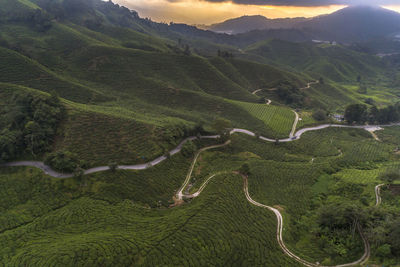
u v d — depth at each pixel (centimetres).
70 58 19288
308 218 7738
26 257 5434
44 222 6969
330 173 10906
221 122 12675
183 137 12488
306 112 19000
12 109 9938
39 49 18988
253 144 13338
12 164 8744
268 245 6328
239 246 6022
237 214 7200
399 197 8238
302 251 6303
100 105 14975
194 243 5859
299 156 12950
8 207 7450
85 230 6612
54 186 8106
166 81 19525
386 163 12400
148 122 11875
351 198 8719
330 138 15162
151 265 5288
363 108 17438
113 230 6538
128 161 9581
